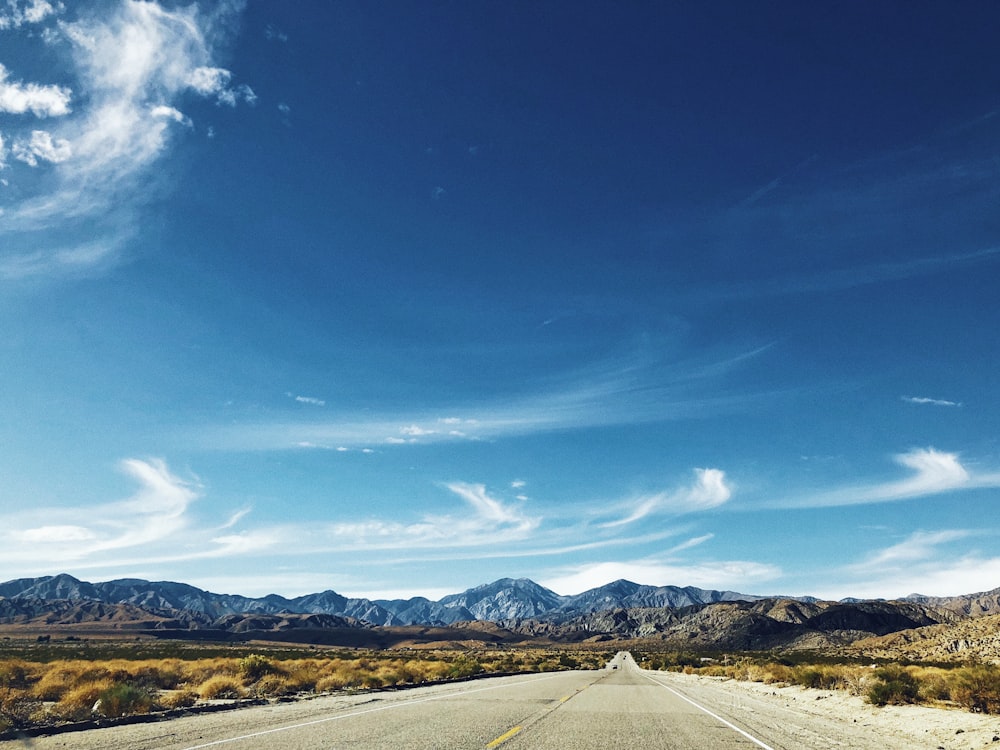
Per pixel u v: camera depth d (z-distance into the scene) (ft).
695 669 194.90
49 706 61.82
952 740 46.34
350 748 35.70
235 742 37.78
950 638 290.56
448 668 153.07
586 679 135.23
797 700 84.79
